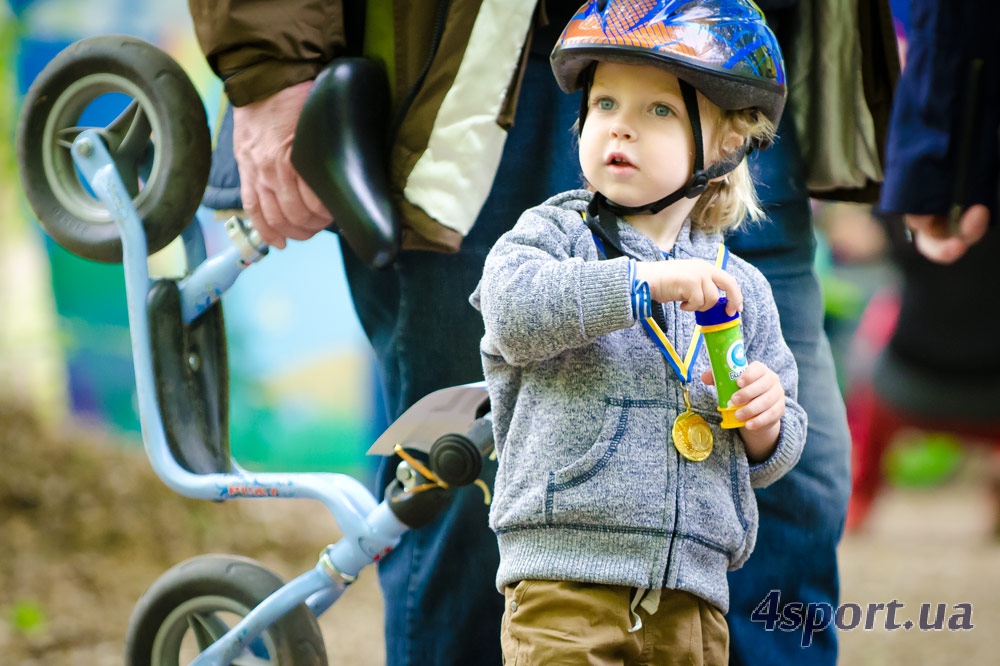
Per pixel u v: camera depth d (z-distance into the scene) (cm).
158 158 526
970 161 663
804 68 593
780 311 560
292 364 1230
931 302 1177
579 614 389
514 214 542
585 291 381
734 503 404
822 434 561
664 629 398
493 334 395
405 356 560
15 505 1077
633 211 411
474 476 481
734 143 417
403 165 496
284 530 1104
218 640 507
